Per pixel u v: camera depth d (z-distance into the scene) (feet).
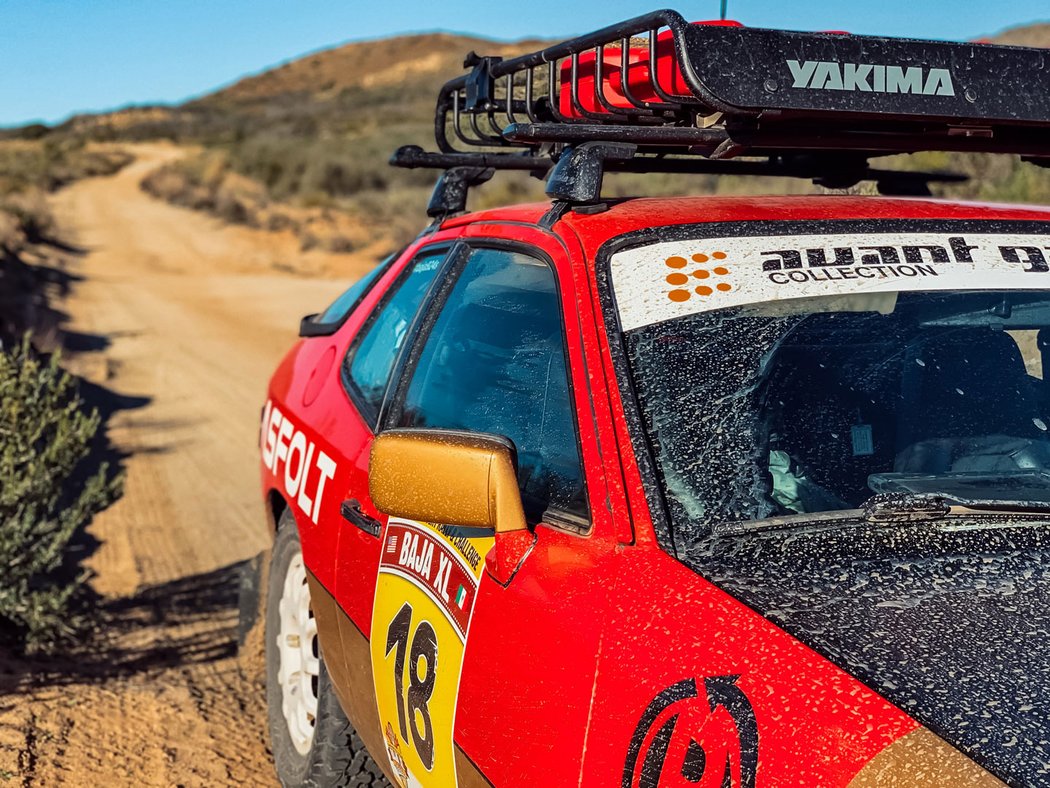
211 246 127.54
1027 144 9.20
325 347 12.91
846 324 7.72
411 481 7.00
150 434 38.04
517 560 6.97
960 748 4.92
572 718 5.97
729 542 6.51
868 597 5.96
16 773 12.53
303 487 11.46
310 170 190.60
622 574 6.35
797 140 8.16
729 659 5.59
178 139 374.63
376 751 9.36
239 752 13.51
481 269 9.48
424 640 7.88
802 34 7.46
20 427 17.99
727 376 7.30
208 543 25.22
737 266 7.85
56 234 138.72
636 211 8.28
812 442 7.31
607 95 9.59
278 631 12.62
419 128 239.50
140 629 19.15
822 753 5.04
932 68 7.79
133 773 12.80
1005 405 7.87
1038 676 5.33
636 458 6.84
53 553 17.81
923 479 7.29
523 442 7.95
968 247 8.32
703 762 5.29
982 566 6.25
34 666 16.65
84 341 61.11
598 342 7.39
